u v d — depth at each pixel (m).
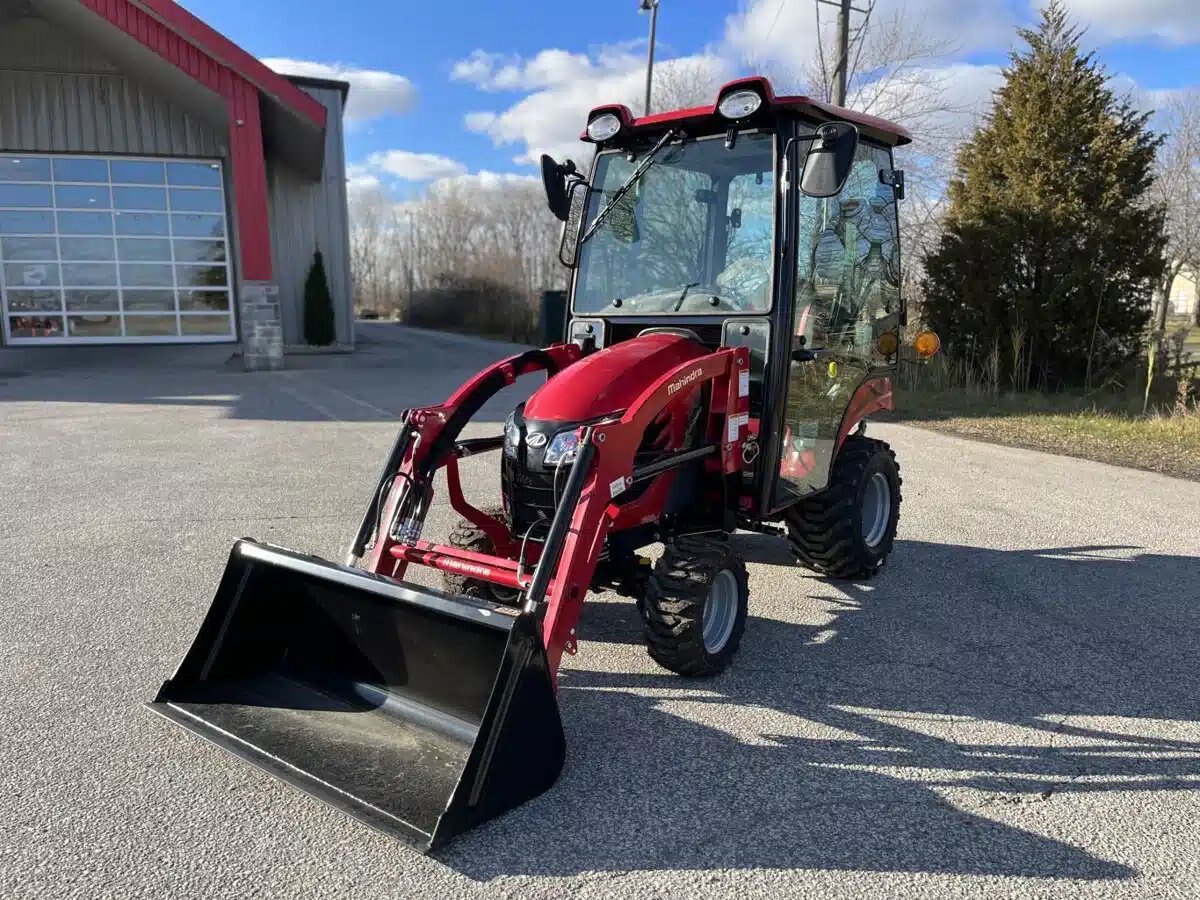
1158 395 12.91
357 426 9.88
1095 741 3.38
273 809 2.84
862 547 4.95
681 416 3.98
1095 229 13.07
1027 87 13.48
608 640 4.27
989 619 4.64
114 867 2.54
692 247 4.36
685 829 2.77
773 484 4.21
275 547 3.48
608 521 3.39
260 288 15.26
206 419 10.27
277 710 3.30
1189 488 7.72
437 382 14.12
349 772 2.88
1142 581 5.26
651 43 22.47
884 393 5.49
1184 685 3.89
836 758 3.22
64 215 17.78
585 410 3.63
